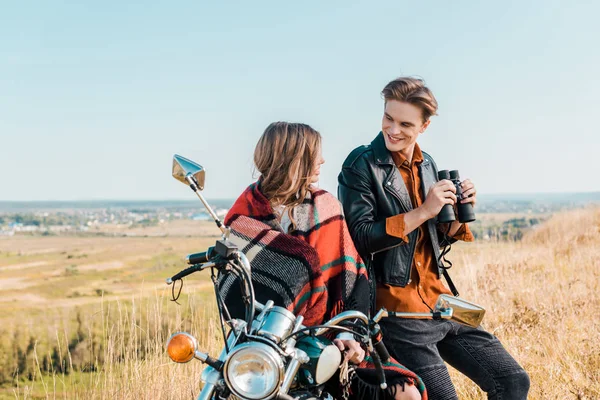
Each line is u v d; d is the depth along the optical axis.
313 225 2.38
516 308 5.86
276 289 2.18
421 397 2.31
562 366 4.33
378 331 2.18
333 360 2.02
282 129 2.38
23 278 71.19
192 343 1.83
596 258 8.64
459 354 2.79
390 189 2.75
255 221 2.31
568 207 16.80
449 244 2.91
